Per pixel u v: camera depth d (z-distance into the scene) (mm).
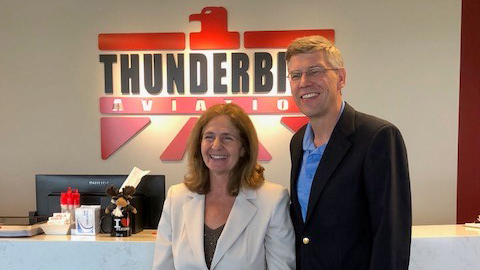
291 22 2984
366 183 1252
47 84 3117
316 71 1317
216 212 1500
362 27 2963
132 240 1737
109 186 1932
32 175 3154
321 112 1349
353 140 1315
